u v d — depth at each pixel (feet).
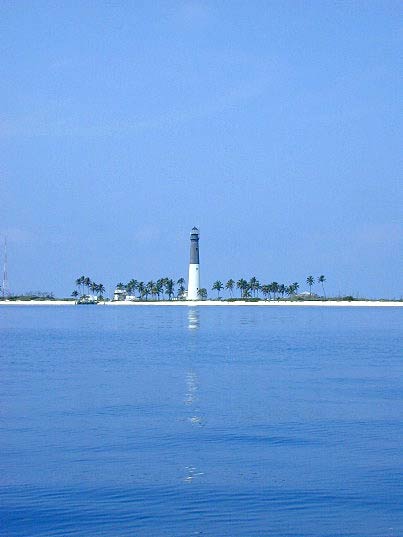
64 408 167.73
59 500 94.22
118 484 101.35
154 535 82.28
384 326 628.69
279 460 115.24
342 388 204.74
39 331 552.82
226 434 136.05
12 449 122.72
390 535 82.33
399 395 189.06
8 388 204.74
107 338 460.55
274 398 183.62
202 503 93.09
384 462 113.80
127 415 157.38
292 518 87.76
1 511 90.02
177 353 335.67
